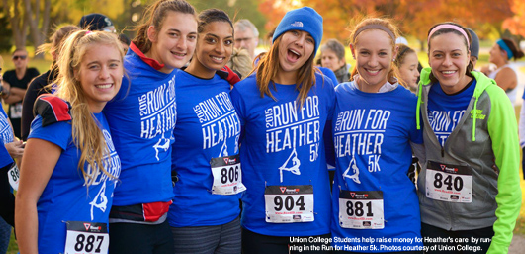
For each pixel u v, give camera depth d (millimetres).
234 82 3635
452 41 3186
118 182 3045
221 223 3404
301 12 3426
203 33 3375
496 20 14805
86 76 2732
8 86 7621
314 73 3600
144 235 3076
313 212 3482
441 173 3416
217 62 3412
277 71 3498
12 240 5582
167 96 3191
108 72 2762
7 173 3232
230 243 3490
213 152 3367
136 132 3061
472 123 3244
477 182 3357
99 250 2844
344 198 3506
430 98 3422
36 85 3982
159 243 3182
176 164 3383
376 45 3373
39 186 2635
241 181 3564
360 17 3871
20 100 7609
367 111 3502
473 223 3398
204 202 3354
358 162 3465
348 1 13758
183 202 3340
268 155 3475
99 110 2891
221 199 3398
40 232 2688
